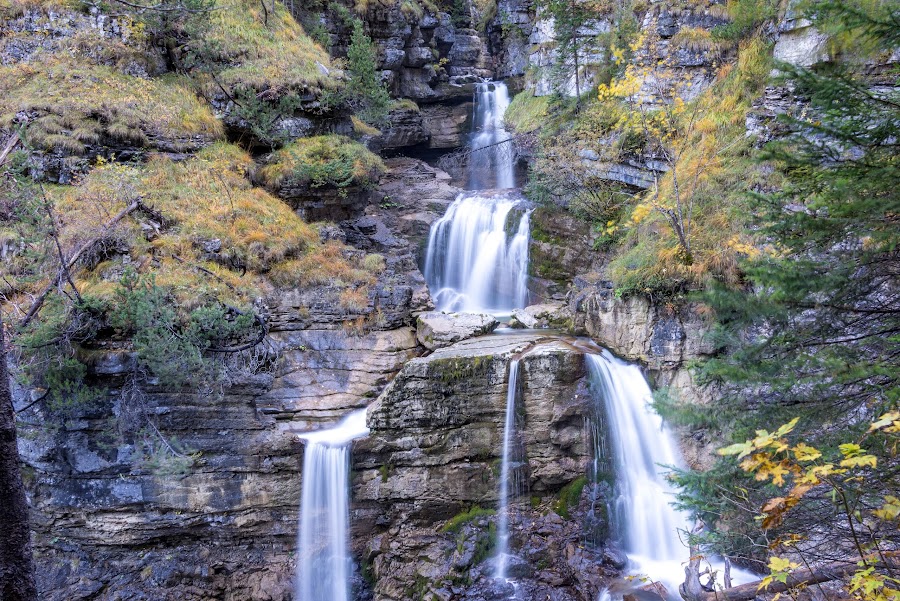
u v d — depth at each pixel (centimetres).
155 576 1557
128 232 1702
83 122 1881
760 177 1825
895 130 716
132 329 1520
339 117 2384
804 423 808
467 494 1669
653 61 2234
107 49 2103
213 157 2059
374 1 2967
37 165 1600
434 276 2559
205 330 1562
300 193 2131
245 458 1576
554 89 2806
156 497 1534
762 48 2134
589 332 1991
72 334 1485
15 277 1541
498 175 3069
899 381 734
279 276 1823
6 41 2047
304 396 1723
